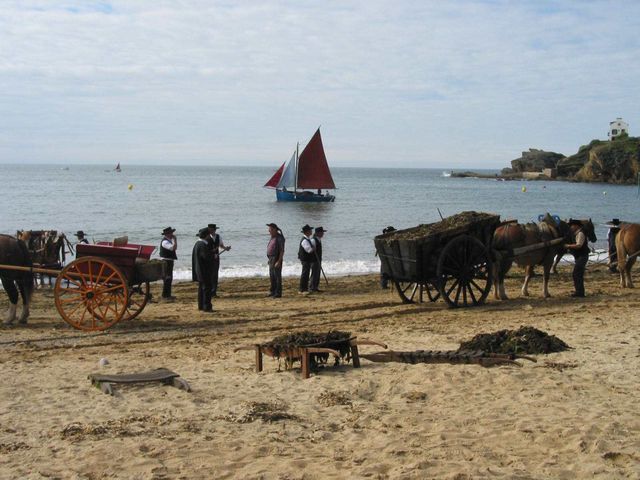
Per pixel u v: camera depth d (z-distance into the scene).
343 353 10.32
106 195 82.25
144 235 42.12
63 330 14.64
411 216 59.88
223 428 7.71
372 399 8.91
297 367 10.72
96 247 14.70
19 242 15.16
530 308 16.52
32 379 9.97
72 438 7.36
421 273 16.42
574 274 18.56
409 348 11.90
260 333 14.18
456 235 16.61
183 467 6.52
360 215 60.22
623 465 6.36
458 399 8.61
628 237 20.50
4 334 14.18
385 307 17.47
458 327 14.13
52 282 22.81
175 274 26.59
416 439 7.19
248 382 9.75
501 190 119.62
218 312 17.12
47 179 140.38
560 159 192.75
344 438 7.34
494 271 17.81
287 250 34.59
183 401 8.76
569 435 7.09
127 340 13.51
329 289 22.27
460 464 6.43
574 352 11.04
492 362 10.16
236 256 33.09
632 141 152.50
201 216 55.94
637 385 9.09
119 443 7.17
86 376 10.19
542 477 6.12
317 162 78.25
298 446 7.12
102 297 14.59
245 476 6.26
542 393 8.70
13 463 6.66
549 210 72.00
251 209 65.00
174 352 12.20
